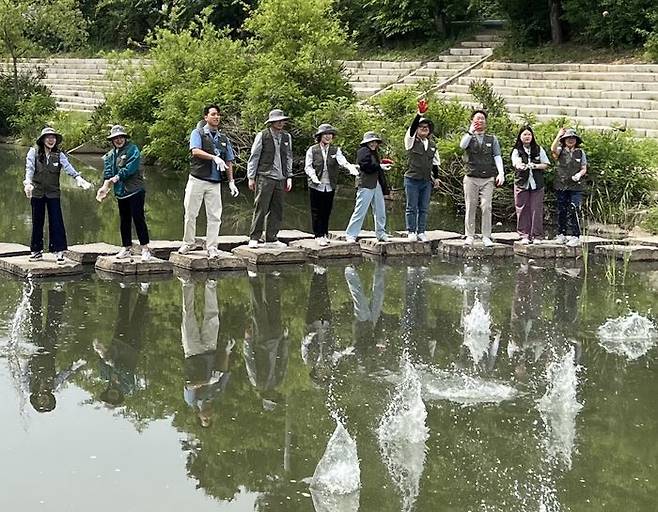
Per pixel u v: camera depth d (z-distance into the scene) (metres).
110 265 10.91
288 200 17.94
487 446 6.01
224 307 9.42
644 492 5.38
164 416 6.44
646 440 6.13
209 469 5.61
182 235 13.89
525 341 8.35
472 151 12.36
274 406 6.67
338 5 30.25
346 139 18.09
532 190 12.71
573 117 20.66
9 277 10.59
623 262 12.12
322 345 8.16
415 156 12.39
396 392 6.98
